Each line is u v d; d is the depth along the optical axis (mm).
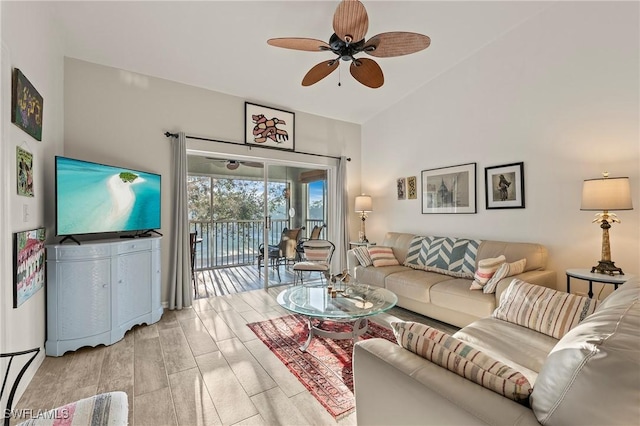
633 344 718
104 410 1190
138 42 2811
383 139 4793
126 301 2648
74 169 2381
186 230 3439
